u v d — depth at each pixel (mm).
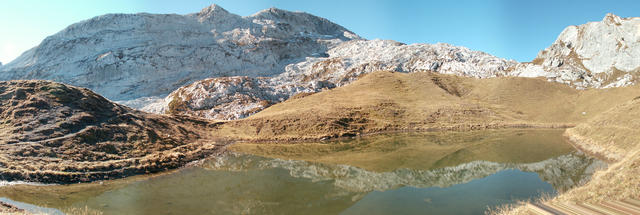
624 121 45719
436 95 124688
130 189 32812
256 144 71250
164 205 27562
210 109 158000
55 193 30234
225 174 39844
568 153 45844
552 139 62625
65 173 34938
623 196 18234
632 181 19359
